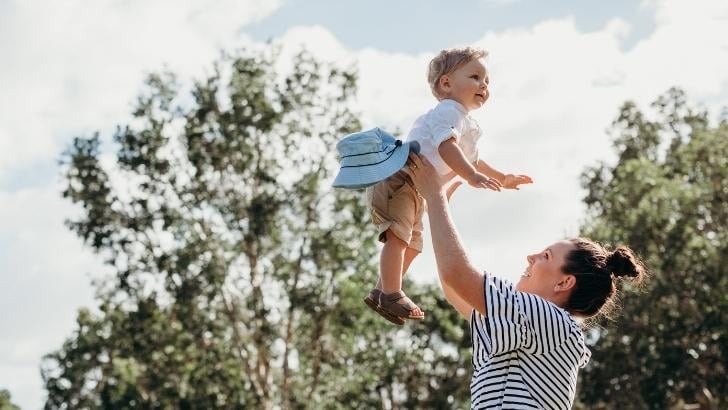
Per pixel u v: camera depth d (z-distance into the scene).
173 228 30.08
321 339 31.11
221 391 31.11
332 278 30.19
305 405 30.53
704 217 31.86
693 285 30.77
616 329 30.84
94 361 35.19
